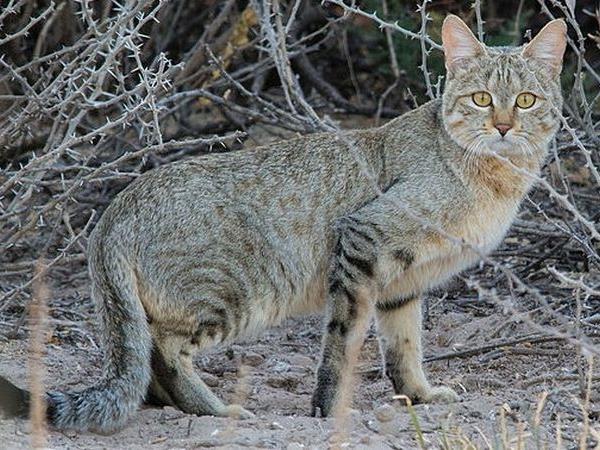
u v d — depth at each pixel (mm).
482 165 10102
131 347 9508
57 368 10875
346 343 9906
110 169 12094
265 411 10234
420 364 10445
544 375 10695
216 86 15711
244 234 9938
